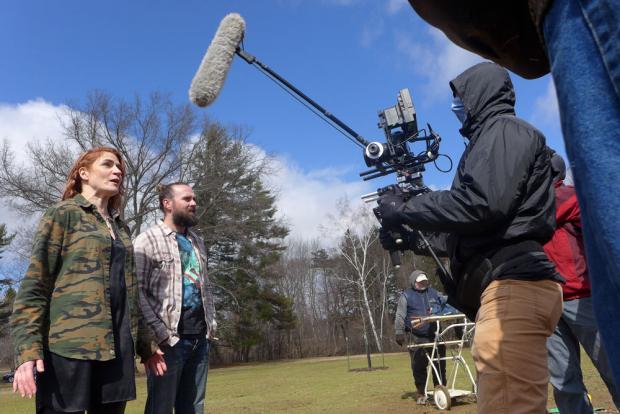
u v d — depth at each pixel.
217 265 31.31
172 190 3.50
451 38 1.08
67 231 2.32
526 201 1.78
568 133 0.70
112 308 2.38
